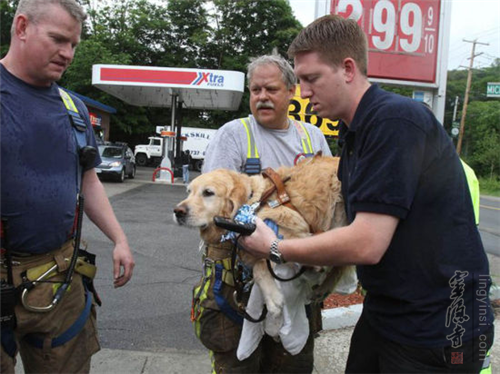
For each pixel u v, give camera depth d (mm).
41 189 1705
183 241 6922
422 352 1405
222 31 30234
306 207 1921
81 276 1962
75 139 1898
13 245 1678
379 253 1323
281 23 29891
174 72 15992
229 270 2008
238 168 2252
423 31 4914
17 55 1679
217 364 2104
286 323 1856
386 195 1294
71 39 1707
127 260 2131
